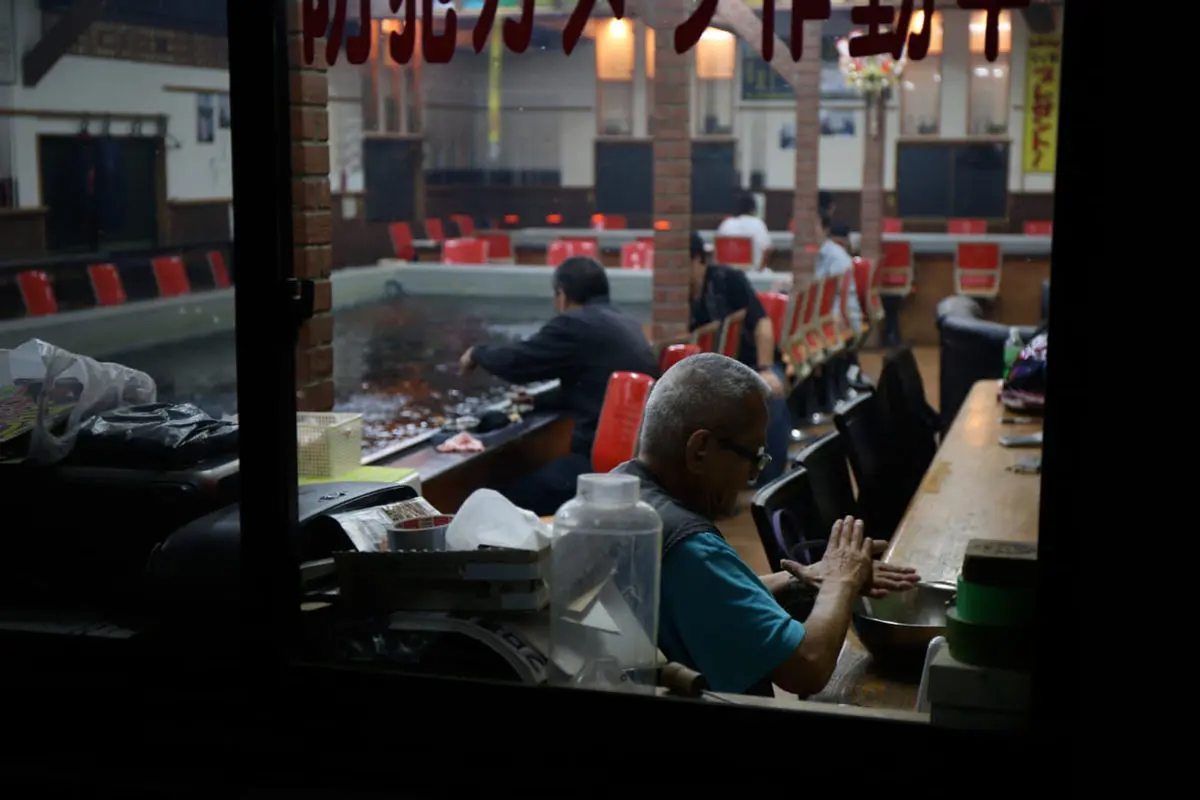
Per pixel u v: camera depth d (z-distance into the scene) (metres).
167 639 1.99
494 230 16.78
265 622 1.88
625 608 1.80
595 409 4.61
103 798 1.97
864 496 3.53
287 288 1.86
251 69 1.81
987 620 1.63
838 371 8.57
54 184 6.50
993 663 1.62
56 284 7.02
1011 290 12.52
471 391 7.43
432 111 17.33
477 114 17.83
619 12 1.88
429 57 1.91
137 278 7.80
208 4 5.98
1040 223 14.88
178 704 1.94
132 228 7.61
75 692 2.00
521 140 17.95
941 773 1.60
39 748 2.02
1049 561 1.53
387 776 1.84
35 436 2.26
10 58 3.92
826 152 16.67
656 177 6.44
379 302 12.23
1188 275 1.47
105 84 6.16
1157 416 1.49
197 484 2.21
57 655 2.01
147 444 2.25
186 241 7.98
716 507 2.13
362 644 1.88
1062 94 1.49
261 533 1.88
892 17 1.68
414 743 1.82
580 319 4.65
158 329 7.71
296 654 1.91
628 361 4.64
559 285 4.71
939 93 16.14
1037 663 1.55
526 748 1.76
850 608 2.04
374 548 2.08
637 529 1.79
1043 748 1.56
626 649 1.79
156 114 6.42
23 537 2.26
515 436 4.59
